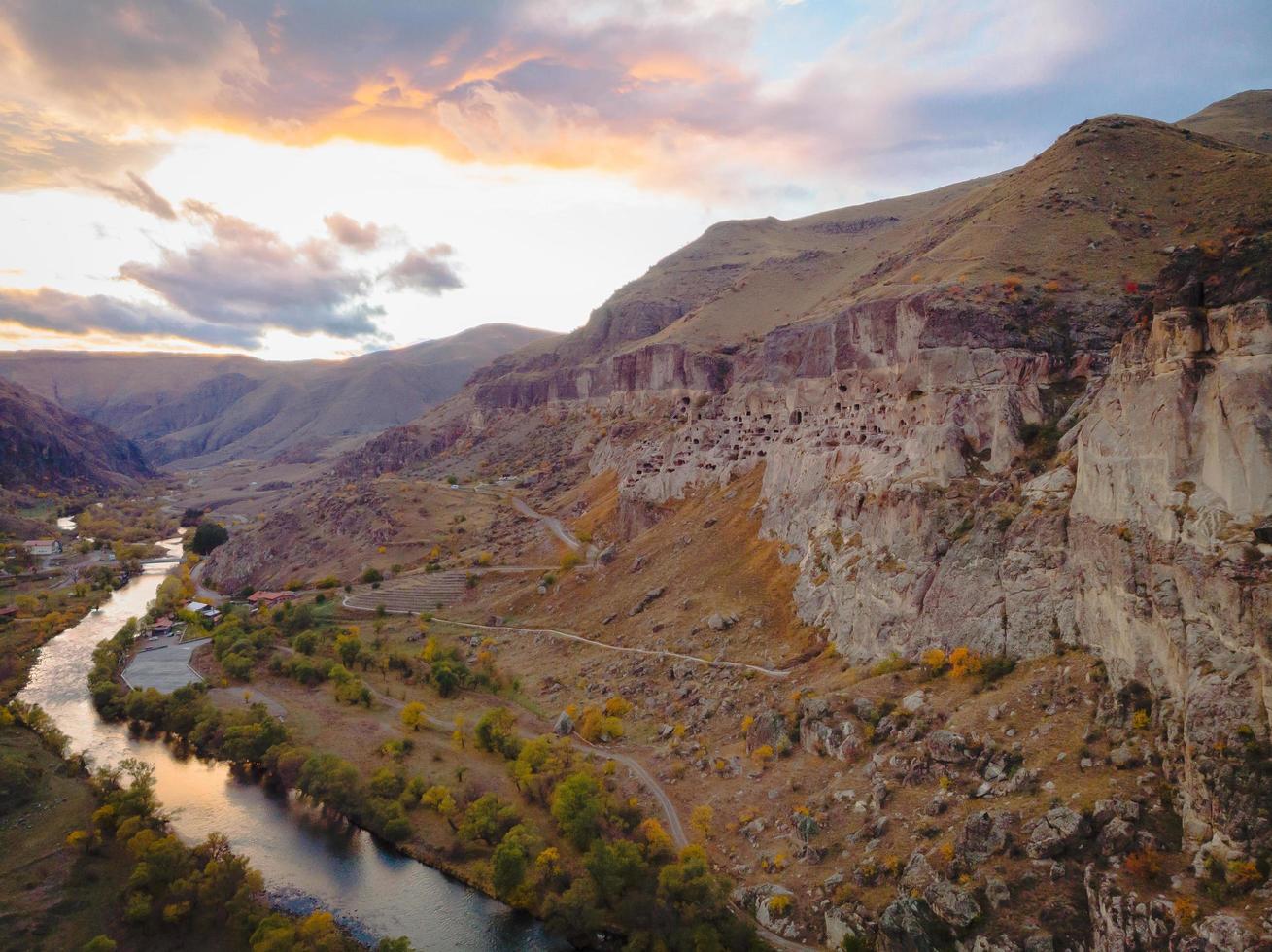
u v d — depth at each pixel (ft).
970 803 228.02
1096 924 183.01
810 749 291.58
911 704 276.00
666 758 328.90
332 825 326.44
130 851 289.74
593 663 435.12
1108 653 237.66
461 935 258.37
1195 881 174.81
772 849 256.93
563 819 291.79
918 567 313.94
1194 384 217.36
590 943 252.01
